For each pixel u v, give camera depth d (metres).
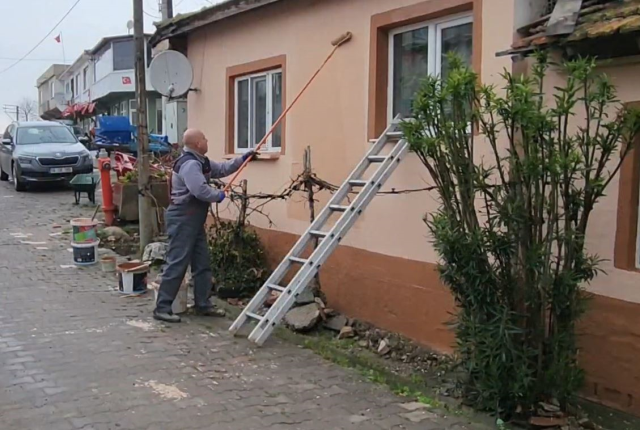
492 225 4.79
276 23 8.75
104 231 11.79
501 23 5.76
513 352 4.76
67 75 55.41
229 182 9.22
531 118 4.43
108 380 5.49
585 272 4.71
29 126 19.72
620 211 5.00
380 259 7.17
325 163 7.95
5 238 11.88
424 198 6.57
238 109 9.98
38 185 18.95
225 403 5.09
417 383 5.75
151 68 10.04
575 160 4.45
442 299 6.45
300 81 8.35
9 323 7.01
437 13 6.44
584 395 5.30
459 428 4.75
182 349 6.34
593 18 4.91
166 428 4.62
